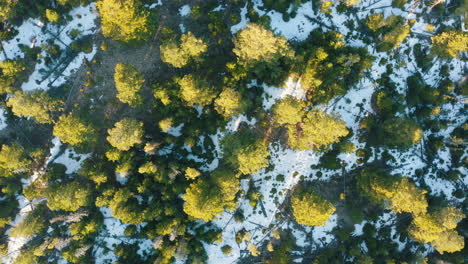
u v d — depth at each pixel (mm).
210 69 61938
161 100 59781
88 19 62469
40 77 62219
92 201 61031
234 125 64688
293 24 64875
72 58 62438
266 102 64750
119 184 62750
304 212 57688
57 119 62344
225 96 56250
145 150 58094
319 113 58438
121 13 51344
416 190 60625
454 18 67375
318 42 63219
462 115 68062
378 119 66812
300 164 66250
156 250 62062
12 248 62938
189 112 61344
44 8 60844
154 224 62062
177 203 62844
